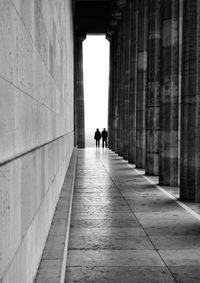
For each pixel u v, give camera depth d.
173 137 18.47
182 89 15.09
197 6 14.38
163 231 10.50
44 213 7.39
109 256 8.48
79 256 8.46
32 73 5.58
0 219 3.40
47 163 8.05
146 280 7.16
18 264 4.40
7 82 3.70
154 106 22.41
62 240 7.73
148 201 14.78
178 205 14.02
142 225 11.13
